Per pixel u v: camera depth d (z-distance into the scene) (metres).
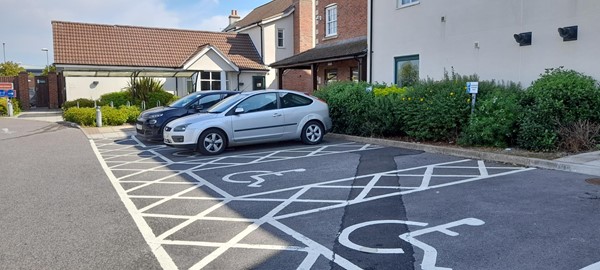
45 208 6.24
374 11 16.22
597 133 8.61
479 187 6.62
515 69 11.46
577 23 9.99
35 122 21.69
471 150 9.33
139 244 4.76
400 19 15.09
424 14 14.11
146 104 22.11
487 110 9.52
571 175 7.13
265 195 6.74
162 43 28.05
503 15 11.67
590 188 6.27
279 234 4.97
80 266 4.20
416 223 5.14
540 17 10.78
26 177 8.48
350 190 6.84
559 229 4.70
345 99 13.08
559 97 8.79
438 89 10.96
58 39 25.69
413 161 9.01
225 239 4.87
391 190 6.72
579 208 5.37
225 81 26.41
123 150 12.26
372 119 12.38
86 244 4.78
